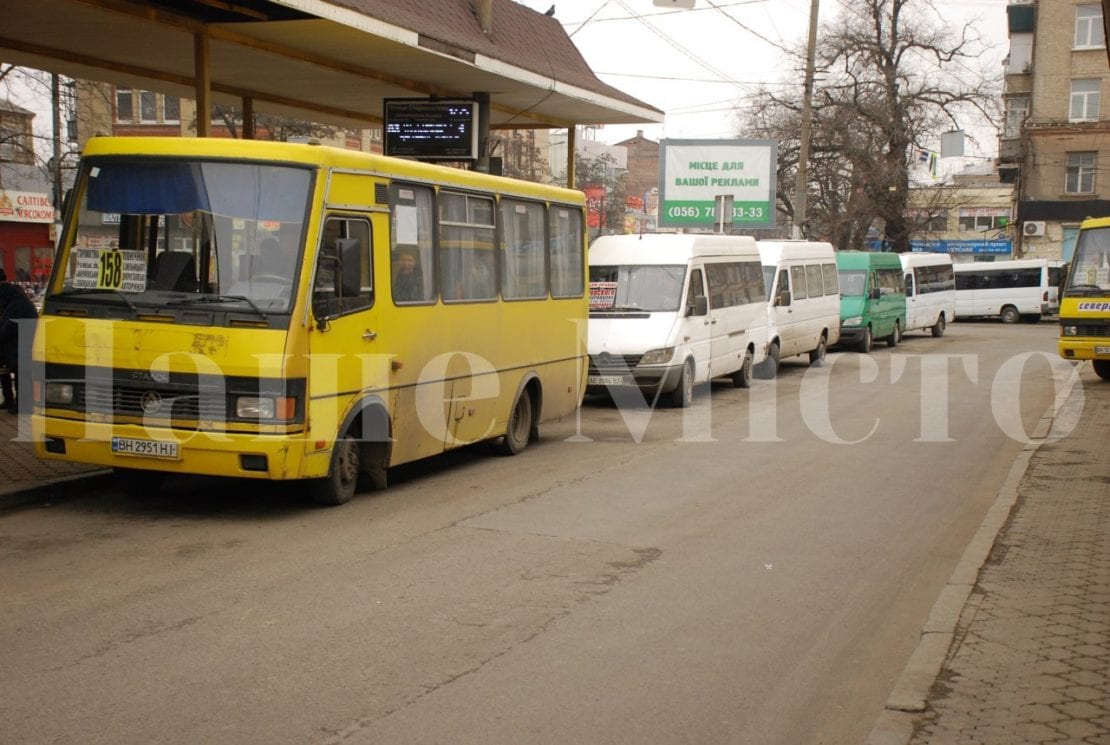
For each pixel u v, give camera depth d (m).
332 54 14.59
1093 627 6.52
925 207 53.81
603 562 8.17
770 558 8.44
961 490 11.40
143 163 9.40
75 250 9.39
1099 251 21.42
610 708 5.33
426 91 17.38
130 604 6.88
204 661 5.86
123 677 5.59
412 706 5.28
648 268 18.16
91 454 9.15
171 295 9.10
